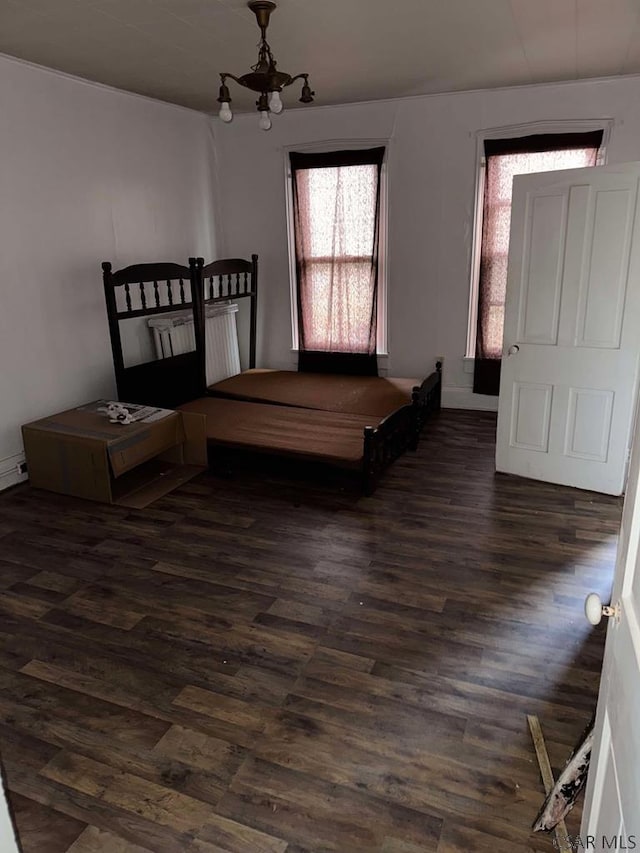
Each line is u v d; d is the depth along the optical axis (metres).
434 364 5.65
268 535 3.36
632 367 3.51
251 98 4.96
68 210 4.27
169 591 2.86
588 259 3.48
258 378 5.70
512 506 3.67
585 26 3.34
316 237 5.62
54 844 1.68
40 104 3.97
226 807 1.78
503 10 3.09
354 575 2.96
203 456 4.21
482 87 4.72
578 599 2.74
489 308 5.25
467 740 2.00
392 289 5.59
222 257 6.07
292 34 3.41
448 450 4.61
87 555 3.18
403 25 3.28
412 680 2.27
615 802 1.04
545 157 4.80
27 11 3.00
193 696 2.21
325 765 1.92
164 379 4.81
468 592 2.80
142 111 4.85
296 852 1.65
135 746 2.00
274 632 2.55
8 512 3.66
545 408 3.86
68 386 4.41
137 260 4.96
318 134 5.41
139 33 3.34
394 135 5.18
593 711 2.11
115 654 2.44
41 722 2.11
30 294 4.04
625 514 1.15
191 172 5.50
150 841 1.69
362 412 4.66
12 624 2.63
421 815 1.75
